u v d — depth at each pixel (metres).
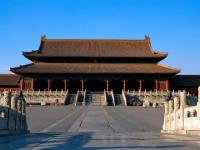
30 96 130.88
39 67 148.12
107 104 121.25
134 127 57.41
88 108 101.56
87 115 79.31
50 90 139.38
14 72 141.75
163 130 48.97
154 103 121.94
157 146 25.14
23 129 44.56
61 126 58.00
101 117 74.81
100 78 145.75
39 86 148.50
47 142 28.25
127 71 144.62
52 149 23.17
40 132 47.44
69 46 162.50
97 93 133.38
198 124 34.91
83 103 121.25
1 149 23.03
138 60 154.88
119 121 66.94
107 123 63.03
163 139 31.67
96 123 62.75
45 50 158.12
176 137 34.38
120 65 152.88
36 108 98.62
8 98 38.56
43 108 99.06
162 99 131.00
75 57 153.38
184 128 39.41
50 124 61.19
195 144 26.70
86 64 153.50
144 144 26.67
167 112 48.19
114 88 150.50
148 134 41.03
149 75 145.75
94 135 38.03
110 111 91.62
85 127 56.53
